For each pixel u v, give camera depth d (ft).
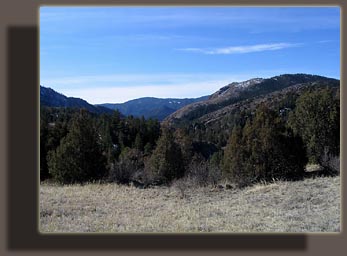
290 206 38.14
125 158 69.05
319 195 41.06
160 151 65.92
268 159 53.26
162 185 60.95
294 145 54.19
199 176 56.44
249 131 54.75
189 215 35.19
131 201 43.50
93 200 43.57
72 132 61.77
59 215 35.40
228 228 29.19
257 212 36.27
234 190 50.37
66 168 60.39
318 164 58.95
